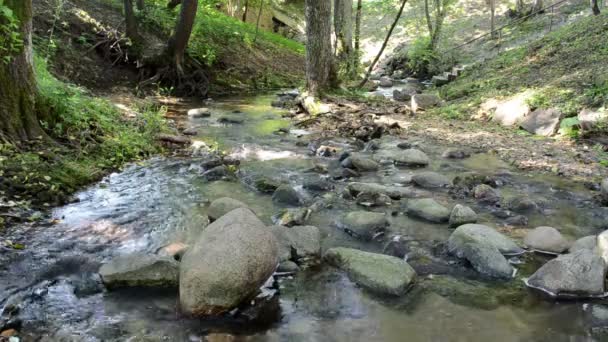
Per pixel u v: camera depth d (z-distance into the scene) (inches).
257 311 149.6
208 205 236.1
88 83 494.9
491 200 245.6
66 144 283.7
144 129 357.7
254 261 152.1
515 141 365.4
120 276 159.3
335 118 457.1
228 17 925.2
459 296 159.8
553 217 226.7
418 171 301.6
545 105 411.8
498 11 1172.5
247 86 684.1
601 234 177.2
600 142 340.2
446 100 573.0
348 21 741.9
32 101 271.7
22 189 224.2
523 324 144.5
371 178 287.4
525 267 178.9
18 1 256.4
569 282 159.2
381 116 473.7
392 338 138.0
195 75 602.9
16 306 147.3
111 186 258.4
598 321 145.3
